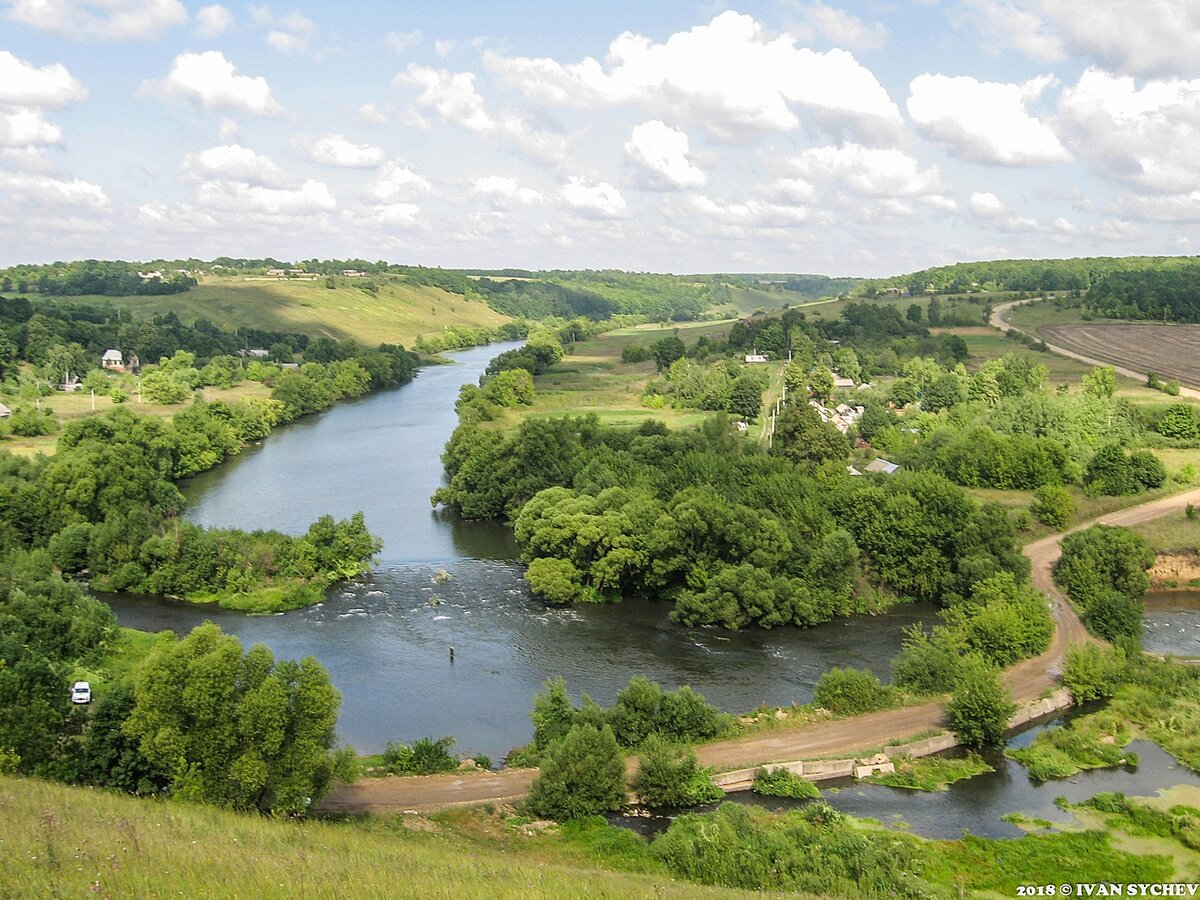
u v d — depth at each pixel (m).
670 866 60.16
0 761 60.44
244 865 38.84
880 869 58.75
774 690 95.62
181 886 34.88
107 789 61.44
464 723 87.56
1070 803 72.25
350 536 132.62
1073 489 163.62
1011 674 97.75
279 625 113.31
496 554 145.38
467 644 108.06
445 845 60.50
